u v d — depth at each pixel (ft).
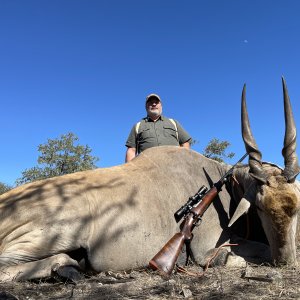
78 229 7.27
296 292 5.48
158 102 12.08
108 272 7.30
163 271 6.86
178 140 12.26
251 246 8.30
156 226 7.91
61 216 7.23
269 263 7.68
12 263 6.82
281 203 7.13
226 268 7.41
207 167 9.14
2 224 7.23
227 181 8.48
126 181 8.15
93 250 7.39
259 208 7.51
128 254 7.63
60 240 7.14
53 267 6.55
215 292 5.56
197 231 8.25
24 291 5.95
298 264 7.30
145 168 8.61
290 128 7.76
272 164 8.26
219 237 8.50
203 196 8.10
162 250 7.13
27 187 7.82
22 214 7.23
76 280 6.50
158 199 8.14
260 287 5.78
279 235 7.16
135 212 7.80
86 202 7.50
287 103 7.88
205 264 7.96
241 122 8.22
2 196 7.73
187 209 7.98
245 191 8.27
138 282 6.36
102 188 7.84
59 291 6.02
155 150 9.05
